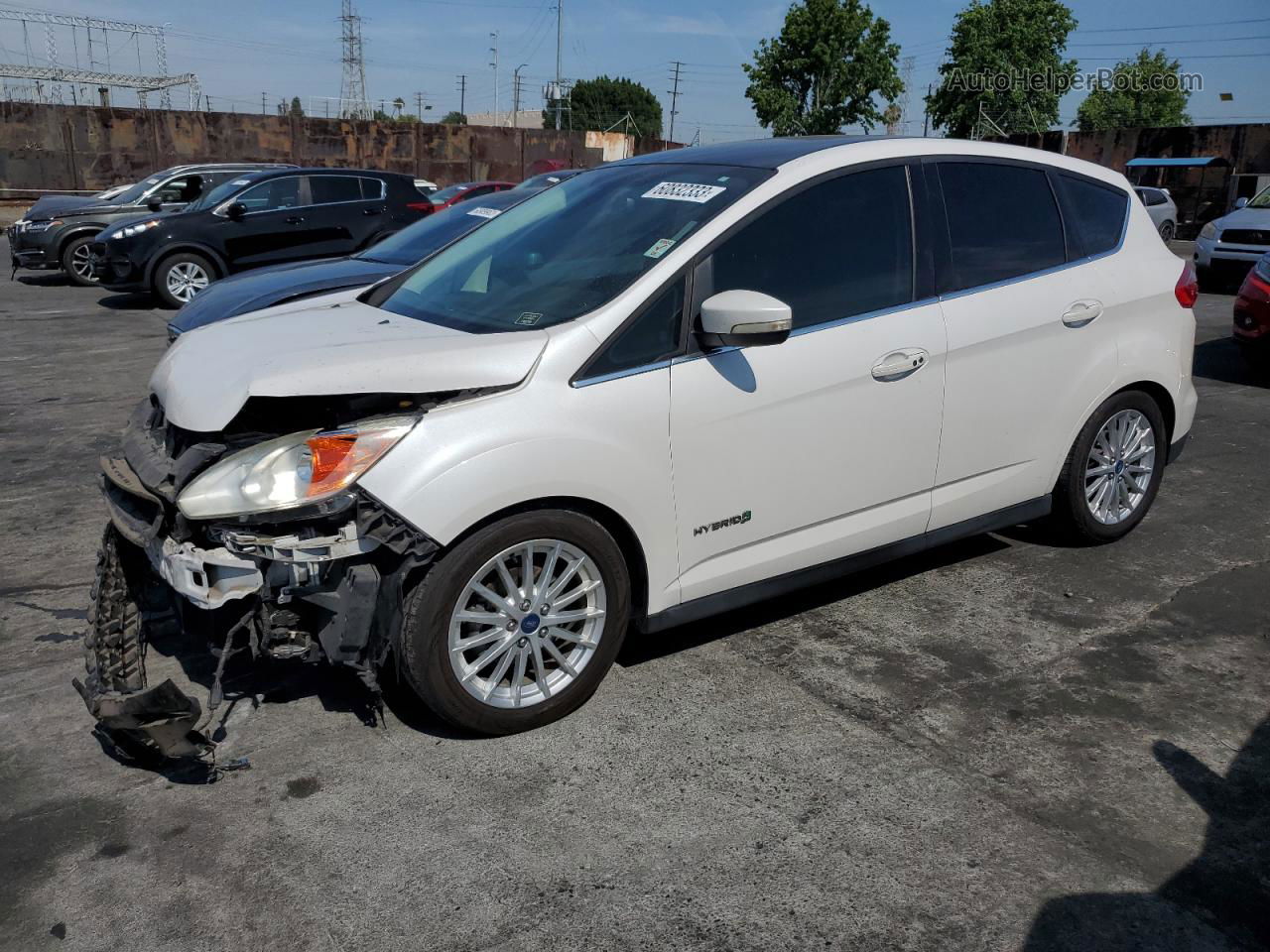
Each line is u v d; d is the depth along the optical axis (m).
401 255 7.20
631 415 3.15
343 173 13.37
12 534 5.04
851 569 3.84
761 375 3.38
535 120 81.31
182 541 2.95
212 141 29.25
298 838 2.74
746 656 3.76
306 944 2.37
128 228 12.53
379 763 3.08
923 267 3.79
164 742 2.79
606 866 2.64
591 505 3.17
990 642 3.87
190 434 3.08
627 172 4.09
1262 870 2.64
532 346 3.06
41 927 2.42
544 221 3.98
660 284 3.23
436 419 2.91
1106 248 4.41
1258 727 3.30
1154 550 4.77
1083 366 4.28
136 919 2.45
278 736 3.22
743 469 3.41
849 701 3.45
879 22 38.72
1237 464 6.13
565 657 3.29
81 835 2.75
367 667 2.93
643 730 3.27
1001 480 4.18
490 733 3.18
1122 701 3.45
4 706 3.41
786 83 39.56
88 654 3.17
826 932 2.42
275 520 2.82
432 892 2.54
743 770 3.05
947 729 3.28
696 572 3.43
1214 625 4.01
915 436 3.80
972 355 3.89
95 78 54.53
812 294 3.53
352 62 82.38
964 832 2.78
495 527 2.99
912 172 3.84
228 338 3.48
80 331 11.11
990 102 41.19
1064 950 2.37
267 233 12.98
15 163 26.94
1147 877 2.61
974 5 41.28
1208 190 28.91
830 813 2.85
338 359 2.94
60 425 7.07
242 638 3.04
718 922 2.45
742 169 3.66
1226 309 12.36
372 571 2.88
